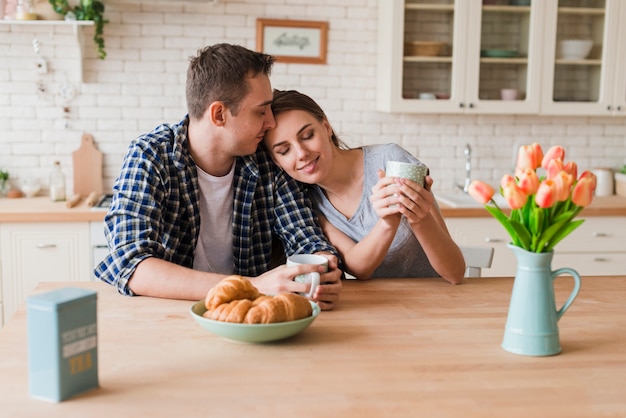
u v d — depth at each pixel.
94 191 4.23
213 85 2.05
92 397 1.30
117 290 2.03
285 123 2.12
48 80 4.16
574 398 1.32
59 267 3.71
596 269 4.11
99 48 4.08
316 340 1.62
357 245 2.17
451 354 1.54
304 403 1.28
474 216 3.96
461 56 4.13
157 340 1.61
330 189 2.32
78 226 3.70
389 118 4.46
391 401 1.30
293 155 2.14
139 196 2.06
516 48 4.23
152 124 4.25
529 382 1.39
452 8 4.11
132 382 1.37
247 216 2.27
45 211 3.67
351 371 1.44
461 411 1.26
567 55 4.27
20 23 3.88
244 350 1.55
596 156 4.70
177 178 2.15
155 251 2.05
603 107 4.31
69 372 1.29
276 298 1.60
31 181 4.16
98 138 4.23
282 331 1.56
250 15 4.25
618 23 4.25
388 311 1.85
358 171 2.33
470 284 2.16
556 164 1.49
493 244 3.99
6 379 1.38
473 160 4.58
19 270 3.69
